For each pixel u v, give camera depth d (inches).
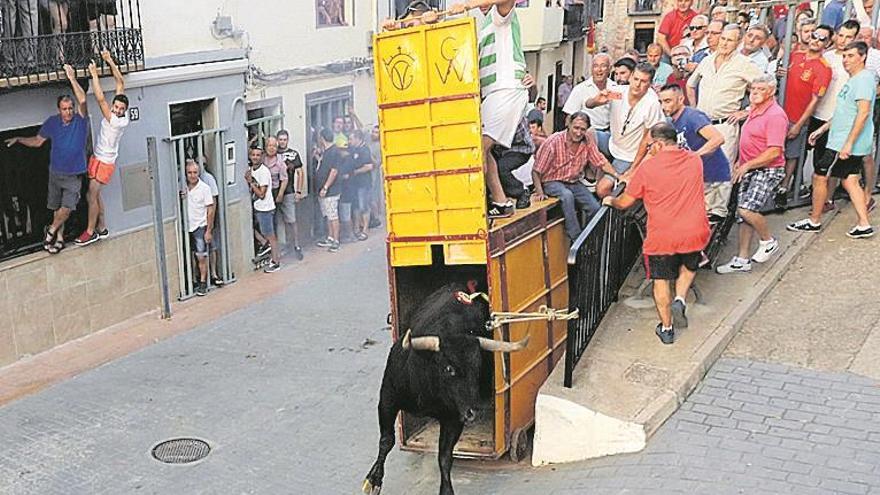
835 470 230.8
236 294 502.3
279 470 300.4
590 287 289.9
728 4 456.1
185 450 315.6
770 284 336.2
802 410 261.0
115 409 351.3
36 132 414.9
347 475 295.6
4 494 287.9
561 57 1040.2
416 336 244.7
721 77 350.9
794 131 389.1
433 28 256.1
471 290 273.7
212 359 404.2
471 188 262.1
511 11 266.1
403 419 295.1
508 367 273.9
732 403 267.6
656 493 229.9
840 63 383.9
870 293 328.5
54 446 320.2
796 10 454.9
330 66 603.5
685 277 292.7
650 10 1212.5
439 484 280.8
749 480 229.6
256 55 542.3
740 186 346.6
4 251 407.5
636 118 338.6
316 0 585.0
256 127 553.9
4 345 402.9
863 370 281.3
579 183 323.3
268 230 542.9
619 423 255.0
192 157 502.0
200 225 492.7
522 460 284.7
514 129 274.8
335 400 355.6
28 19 399.5
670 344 294.2
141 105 464.8
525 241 284.5
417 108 263.0
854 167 366.6
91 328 444.8
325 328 441.4
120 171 452.8
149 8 466.0
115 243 452.8
